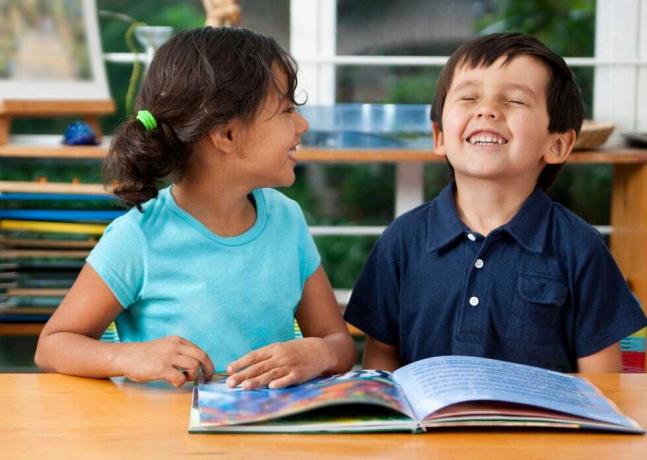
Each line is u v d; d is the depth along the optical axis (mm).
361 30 3611
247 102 1348
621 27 3219
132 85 3211
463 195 1556
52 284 2604
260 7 3506
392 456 957
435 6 3607
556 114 1517
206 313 1433
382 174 4766
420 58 3182
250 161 1386
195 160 1396
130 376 1197
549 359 1521
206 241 1437
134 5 4133
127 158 1350
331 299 1576
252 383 1125
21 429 1030
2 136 2809
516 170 1490
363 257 4828
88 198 2588
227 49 1360
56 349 1290
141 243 1402
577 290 1522
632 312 1544
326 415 1047
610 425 1032
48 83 2986
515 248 1520
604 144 2973
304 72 3213
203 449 969
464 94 1498
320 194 4773
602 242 1558
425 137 2811
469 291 1520
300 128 1424
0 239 2584
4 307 2582
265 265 1480
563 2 3852
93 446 979
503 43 1507
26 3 2992
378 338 1628
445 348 1546
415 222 1597
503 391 1061
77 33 3076
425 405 1043
